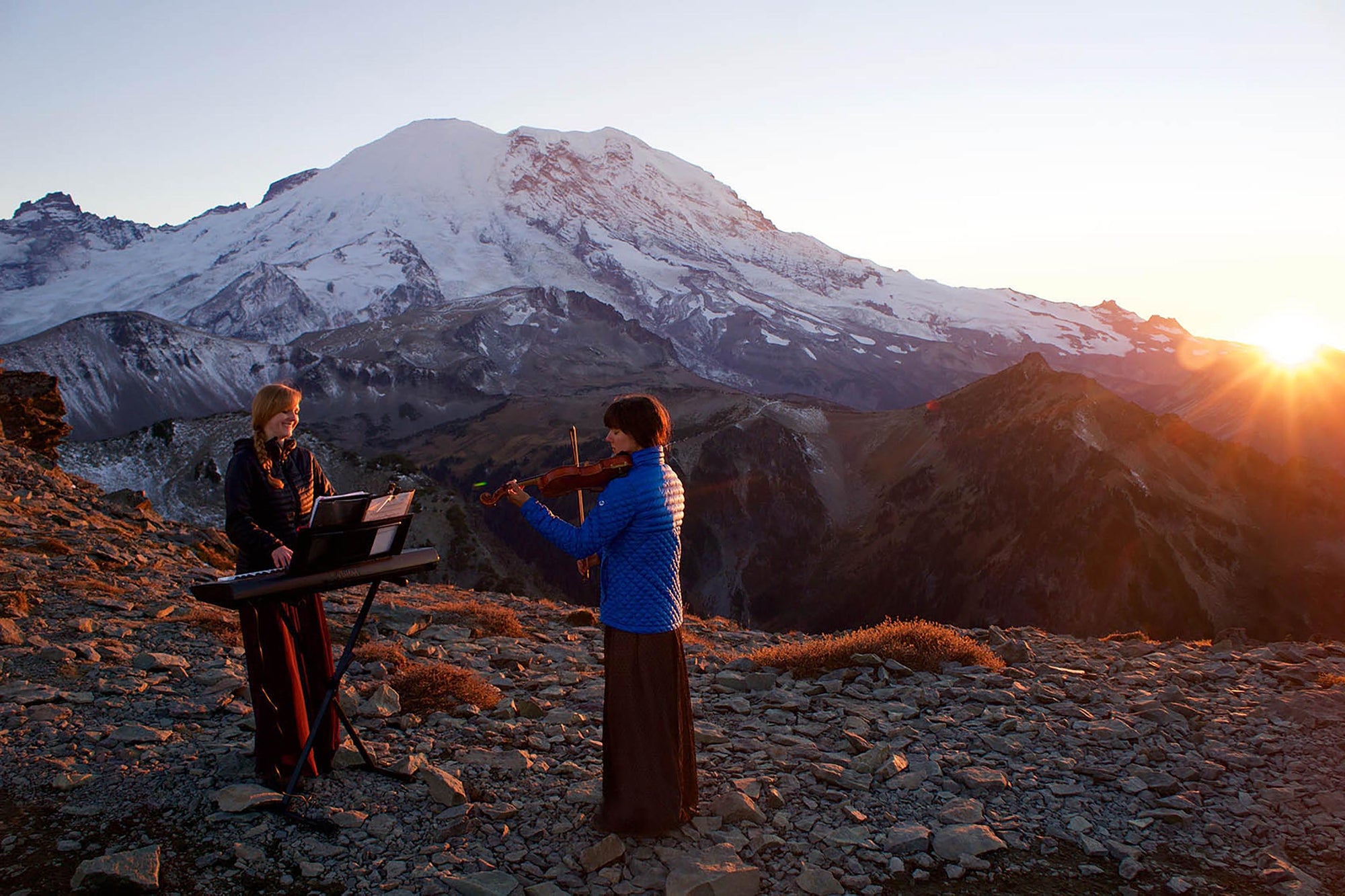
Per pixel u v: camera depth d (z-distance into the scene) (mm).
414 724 6598
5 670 7289
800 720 7082
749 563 172750
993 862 4934
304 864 4578
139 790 5270
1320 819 5344
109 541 14383
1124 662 9086
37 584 10336
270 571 4660
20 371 33688
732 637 12828
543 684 8125
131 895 4309
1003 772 6016
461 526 116375
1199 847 5137
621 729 4895
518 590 106062
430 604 12188
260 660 5273
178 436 168500
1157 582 129125
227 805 5023
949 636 9219
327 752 5562
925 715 7184
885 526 175125
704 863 4680
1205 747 6406
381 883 4477
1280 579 129250
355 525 4656
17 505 15508
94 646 8109
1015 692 7758
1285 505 141625
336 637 9359
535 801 5379
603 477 4820
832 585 166125
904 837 5055
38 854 4609
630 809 4859
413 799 5301
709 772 5934
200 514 151000
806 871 4684
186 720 6512
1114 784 5863
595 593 126188
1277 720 6879
